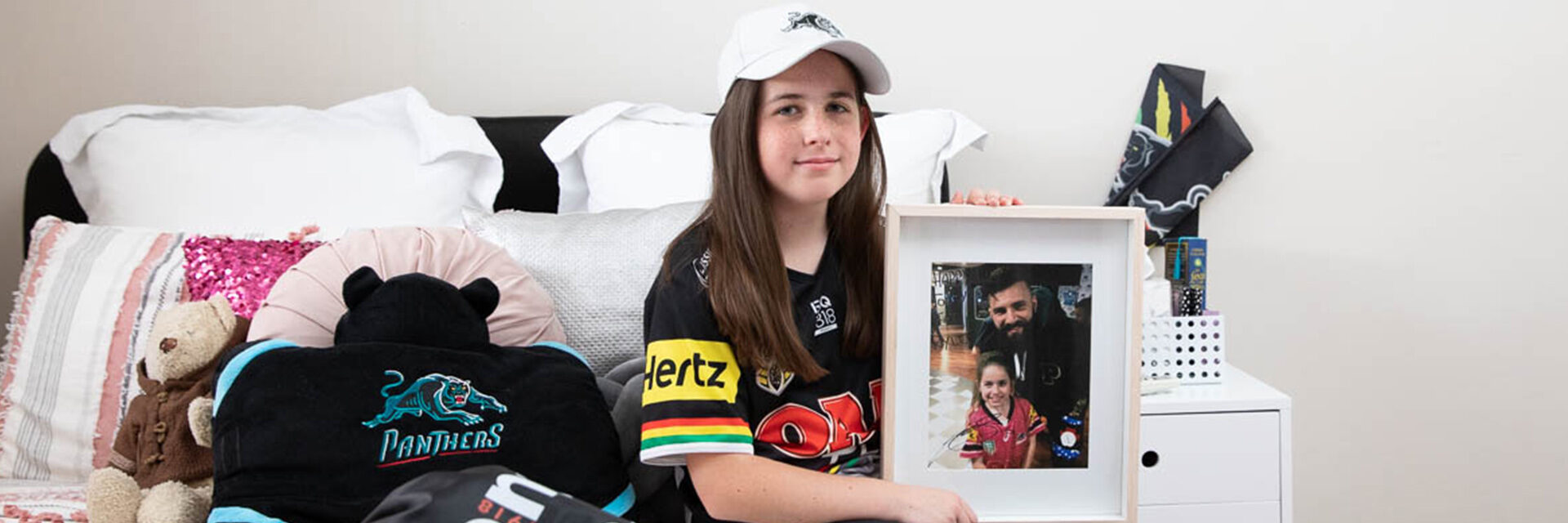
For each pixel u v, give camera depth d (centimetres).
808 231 121
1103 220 118
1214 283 201
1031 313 118
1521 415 206
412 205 170
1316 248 200
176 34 193
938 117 181
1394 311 202
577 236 151
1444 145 197
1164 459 150
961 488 118
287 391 110
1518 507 206
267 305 129
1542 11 193
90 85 194
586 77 197
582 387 124
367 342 118
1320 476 208
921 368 117
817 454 116
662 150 174
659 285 117
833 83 114
